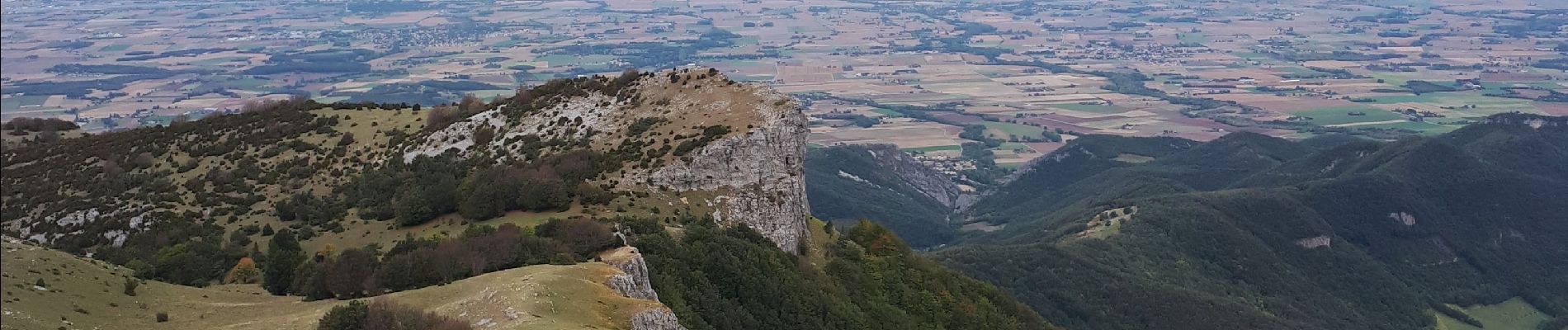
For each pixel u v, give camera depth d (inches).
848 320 4466.0
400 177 5585.6
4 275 3051.2
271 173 6023.6
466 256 3671.3
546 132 5851.4
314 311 3134.8
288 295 3786.9
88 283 3292.3
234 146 6486.2
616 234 4119.1
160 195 5708.7
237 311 3294.8
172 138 6727.4
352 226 5054.1
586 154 5231.3
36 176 6254.9
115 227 5339.6
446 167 5664.4
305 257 4581.7
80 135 7431.1
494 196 4758.9
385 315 2800.2
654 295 3629.4
